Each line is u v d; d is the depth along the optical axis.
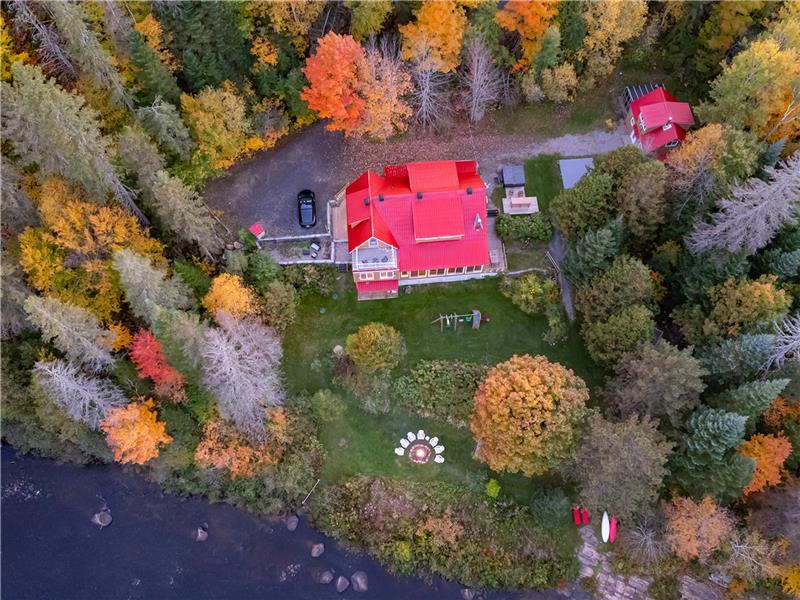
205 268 52.44
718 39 56.50
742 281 46.50
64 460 53.47
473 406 52.38
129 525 52.09
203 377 44.50
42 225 46.72
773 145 50.09
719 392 47.69
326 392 51.66
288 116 57.34
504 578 50.12
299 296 54.84
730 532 46.44
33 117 41.03
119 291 49.03
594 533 50.91
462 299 55.84
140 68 47.88
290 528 51.88
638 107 58.41
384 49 52.47
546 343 54.59
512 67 58.56
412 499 51.81
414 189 52.19
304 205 55.94
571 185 58.66
